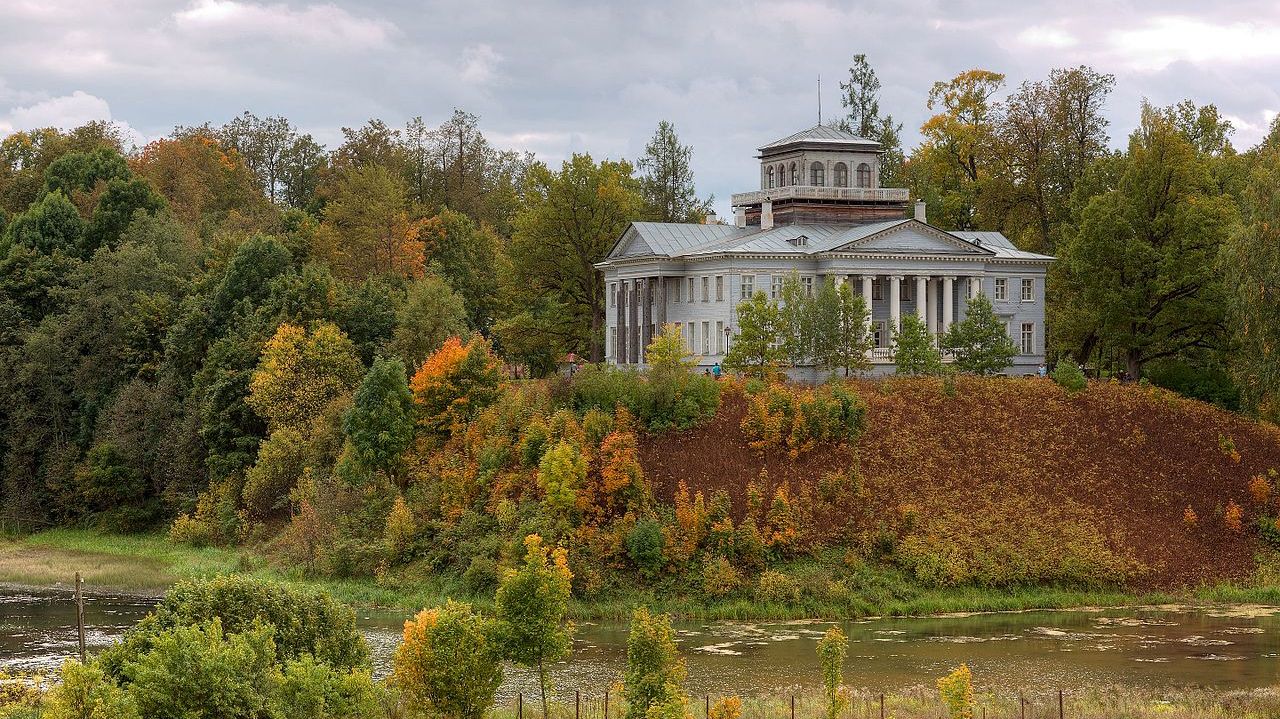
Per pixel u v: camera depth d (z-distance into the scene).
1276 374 95.38
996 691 64.69
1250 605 86.75
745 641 76.88
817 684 66.50
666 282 129.62
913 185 160.38
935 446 98.50
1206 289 112.56
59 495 121.50
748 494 90.31
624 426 95.06
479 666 53.19
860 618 83.44
